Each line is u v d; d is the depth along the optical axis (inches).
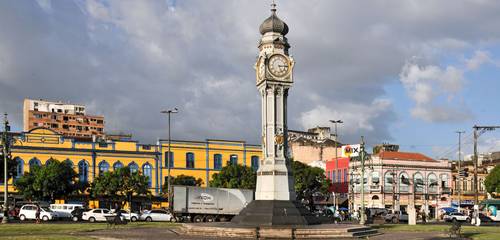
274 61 1824.6
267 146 1795.0
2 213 3034.0
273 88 1811.0
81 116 6899.6
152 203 3912.4
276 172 1761.8
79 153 3809.1
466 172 4488.2
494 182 4074.8
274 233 1560.0
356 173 4471.0
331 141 5349.4
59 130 6732.3
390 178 4404.5
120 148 3939.5
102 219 2800.2
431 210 4510.3
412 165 4500.5
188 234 1653.5
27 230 1846.7
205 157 4200.3
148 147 4023.1
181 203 2834.6
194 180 3900.1
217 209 2871.6
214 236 1590.8
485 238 1705.2
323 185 3850.9
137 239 1488.7
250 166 4072.3
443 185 4596.5
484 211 3848.4
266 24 1850.4
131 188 3513.8
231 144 4291.3
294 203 1752.0
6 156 2407.7
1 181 3604.8
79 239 1476.4
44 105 6948.8
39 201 3371.1
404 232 1941.4
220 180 3612.2
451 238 1667.1
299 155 5172.2
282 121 1813.5
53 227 2015.3
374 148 5226.4
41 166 3452.3
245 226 1659.7
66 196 3508.9
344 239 1531.7
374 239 1581.0
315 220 1786.4
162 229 1935.3
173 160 4101.9
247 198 2915.8
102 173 3681.1
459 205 4111.7
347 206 4539.9
